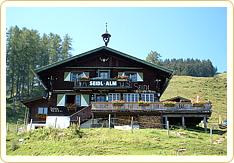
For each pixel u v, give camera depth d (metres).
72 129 27.11
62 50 88.06
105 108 32.97
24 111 62.22
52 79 37.19
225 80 93.00
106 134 26.77
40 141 26.11
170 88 86.31
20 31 75.50
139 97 36.59
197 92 81.81
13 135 28.73
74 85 36.62
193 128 34.41
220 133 31.08
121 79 36.16
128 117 33.03
